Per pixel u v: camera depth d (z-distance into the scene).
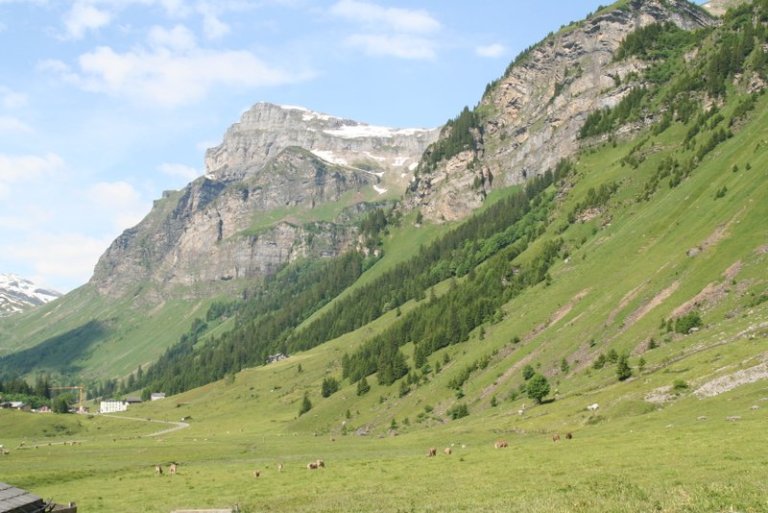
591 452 76.06
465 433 136.88
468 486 63.72
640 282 186.50
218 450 154.38
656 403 107.06
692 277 168.12
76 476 111.00
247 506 66.81
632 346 155.38
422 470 80.19
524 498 52.25
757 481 47.34
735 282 154.00
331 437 192.75
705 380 106.56
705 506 41.41
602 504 45.44
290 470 95.06
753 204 179.25
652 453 68.50
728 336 130.12
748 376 100.75
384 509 55.53
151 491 85.06
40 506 46.94
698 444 69.50
